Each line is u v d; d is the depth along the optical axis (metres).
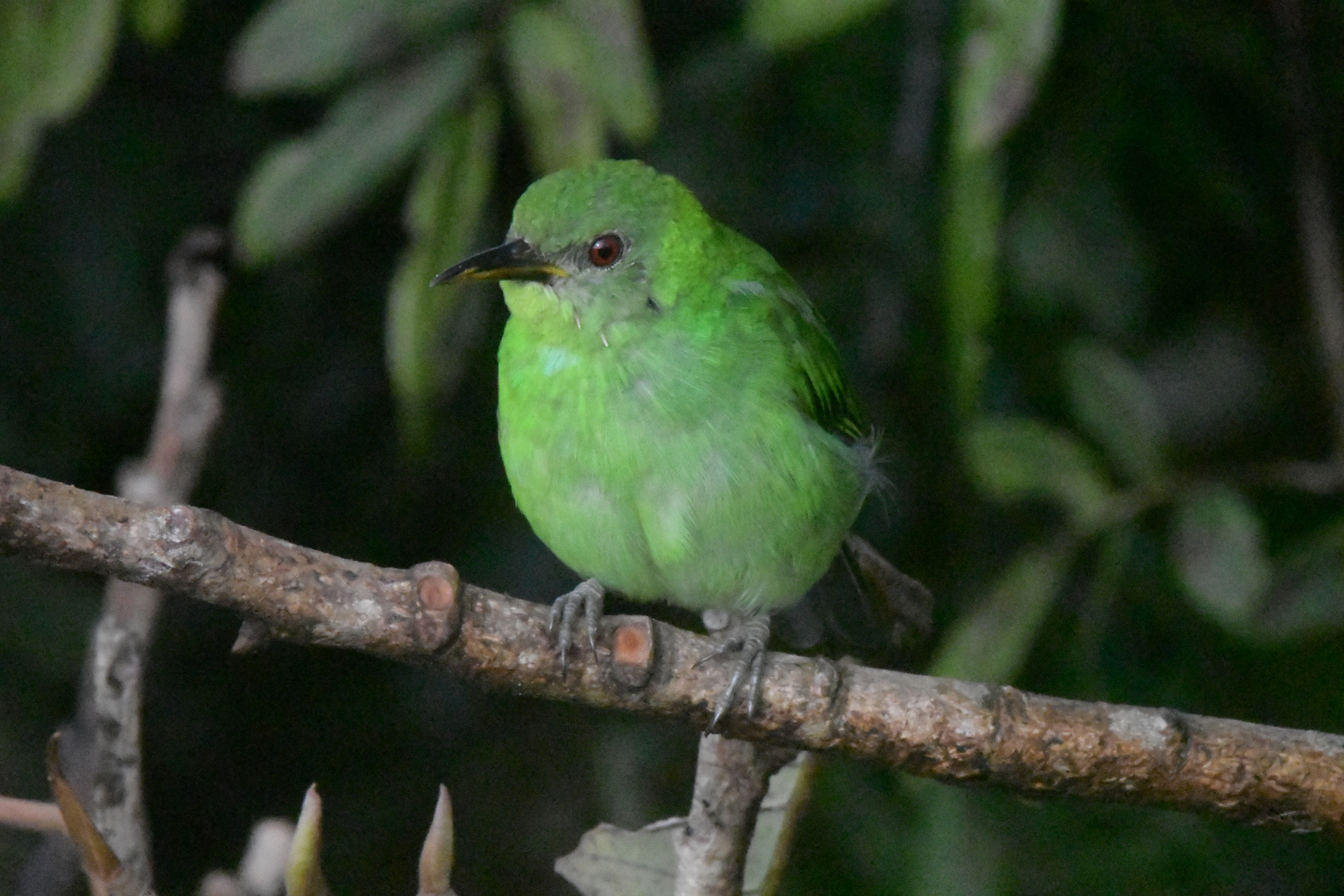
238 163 11.19
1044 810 9.95
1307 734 6.02
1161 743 5.93
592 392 7.69
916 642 8.40
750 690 5.92
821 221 11.06
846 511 8.16
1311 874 9.98
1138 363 11.14
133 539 5.18
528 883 10.62
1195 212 10.93
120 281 10.84
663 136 11.06
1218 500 8.88
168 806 11.22
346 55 8.23
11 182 8.26
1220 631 10.16
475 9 8.31
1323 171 10.35
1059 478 9.09
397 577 5.55
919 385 11.02
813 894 9.80
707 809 6.38
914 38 10.67
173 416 7.33
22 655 10.16
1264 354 11.52
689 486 7.68
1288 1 10.17
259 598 5.33
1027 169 10.12
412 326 8.30
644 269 7.76
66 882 8.50
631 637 5.86
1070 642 10.38
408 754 11.23
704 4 11.70
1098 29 9.92
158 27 8.73
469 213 8.34
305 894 4.78
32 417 10.88
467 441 11.26
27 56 8.22
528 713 11.28
